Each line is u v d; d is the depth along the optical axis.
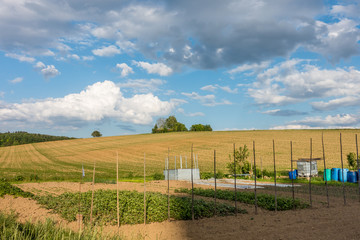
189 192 17.50
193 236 8.38
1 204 12.84
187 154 56.66
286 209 12.45
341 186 22.00
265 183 24.97
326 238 8.02
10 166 47.91
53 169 43.88
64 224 9.59
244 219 10.51
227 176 32.31
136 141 83.62
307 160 28.95
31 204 13.10
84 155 62.19
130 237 8.30
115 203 11.90
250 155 50.28
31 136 163.00
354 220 10.17
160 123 126.19
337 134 69.25
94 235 6.93
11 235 6.42
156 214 10.63
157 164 48.78
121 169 43.97
